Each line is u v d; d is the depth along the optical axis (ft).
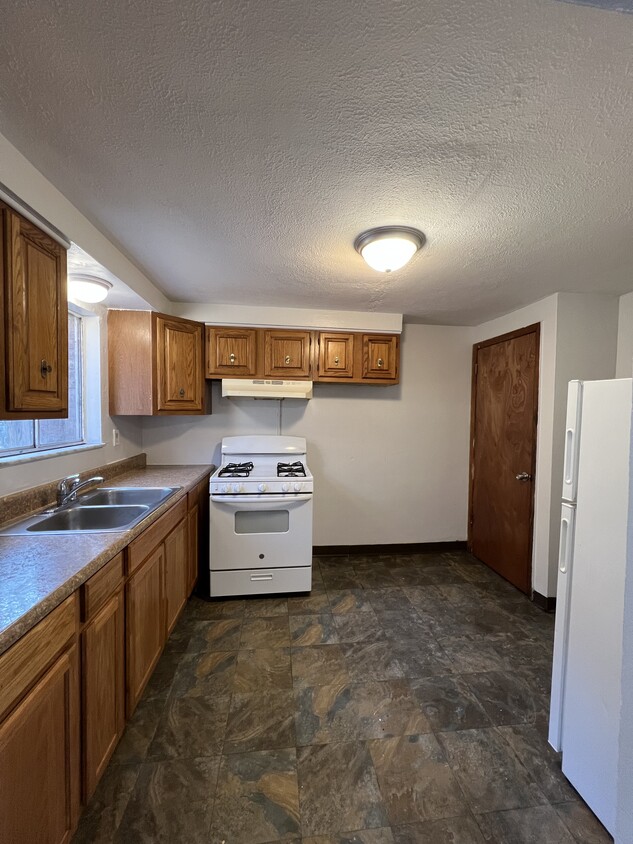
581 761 4.11
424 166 3.98
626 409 3.77
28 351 3.96
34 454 5.73
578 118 3.28
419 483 11.34
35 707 2.95
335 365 9.73
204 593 8.75
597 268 6.71
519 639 7.06
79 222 4.92
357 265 6.66
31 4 2.41
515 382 9.37
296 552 8.55
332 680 5.90
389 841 3.70
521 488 9.04
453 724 5.10
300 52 2.72
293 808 3.99
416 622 7.57
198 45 2.68
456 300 8.70
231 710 5.28
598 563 4.03
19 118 3.35
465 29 2.54
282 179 4.22
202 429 10.37
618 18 2.43
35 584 3.29
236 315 9.32
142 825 3.81
